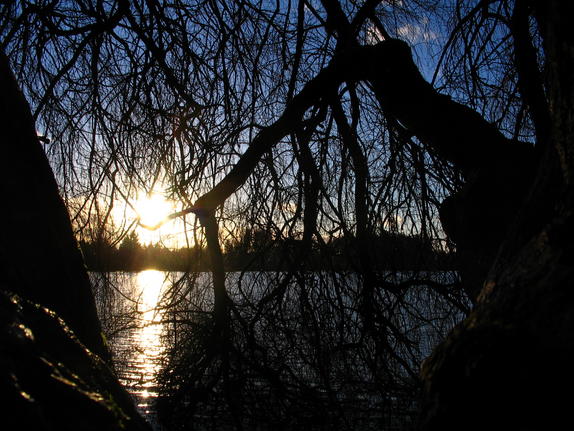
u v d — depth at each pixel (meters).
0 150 2.20
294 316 5.46
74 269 2.43
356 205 5.56
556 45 1.79
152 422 5.11
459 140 4.20
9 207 2.14
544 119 3.81
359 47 4.71
